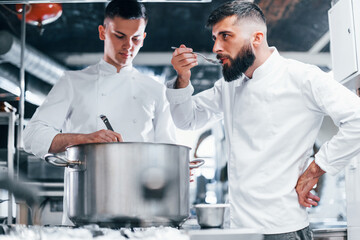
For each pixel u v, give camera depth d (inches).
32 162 131.8
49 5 149.4
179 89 81.0
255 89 73.1
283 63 73.6
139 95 95.8
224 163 266.8
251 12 72.9
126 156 54.6
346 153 67.4
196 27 254.7
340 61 96.7
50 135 82.2
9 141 134.3
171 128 98.3
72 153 58.4
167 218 55.9
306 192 69.3
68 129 96.3
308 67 71.6
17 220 118.6
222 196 261.6
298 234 68.3
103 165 54.9
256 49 73.3
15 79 212.8
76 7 219.6
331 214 143.2
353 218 96.7
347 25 92.2
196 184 264.1
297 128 70.7
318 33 229.6
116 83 95.0
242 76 76.8
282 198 68.6
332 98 67.7
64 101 92.7
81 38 251.4
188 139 266.5
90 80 95.4
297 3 196.2
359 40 89.3
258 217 69.2
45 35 243.1
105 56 96.0
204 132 269.3
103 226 55.6
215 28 73.3
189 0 105.3
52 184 126.4
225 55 73.0
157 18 243.9
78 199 56.9
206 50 275.7
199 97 86.5
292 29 227.6
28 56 205.5
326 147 69.6
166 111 98.2
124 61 93.9
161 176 55.5
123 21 90.3
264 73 72.9
